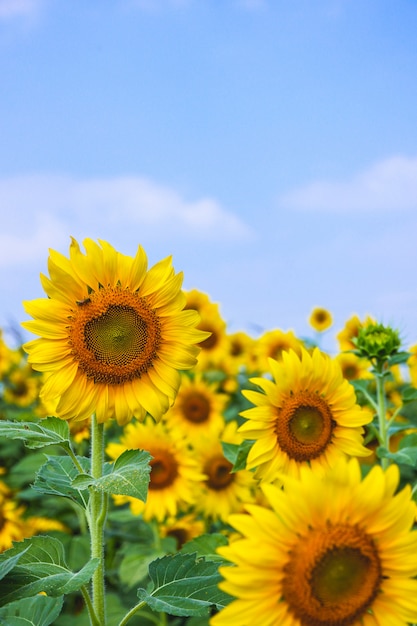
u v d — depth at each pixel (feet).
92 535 3.36
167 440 5.70
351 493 2.77
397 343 4.82
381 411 4.70
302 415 4.12
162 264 3.70
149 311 3.64
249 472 5.94
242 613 2.75
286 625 2.77
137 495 3.08
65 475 3.55
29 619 3.15
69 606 5.39
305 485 2.75
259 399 4.15
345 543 2.76
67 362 3.58
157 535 5.56
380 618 2.81
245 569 2.74
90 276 3.58
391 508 2.79
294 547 2.77
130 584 5.15
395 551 2.81
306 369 4.15
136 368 3.60
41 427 3.35
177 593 3.28
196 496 5.83
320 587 2.76
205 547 4.09
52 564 3.27
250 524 2.76
